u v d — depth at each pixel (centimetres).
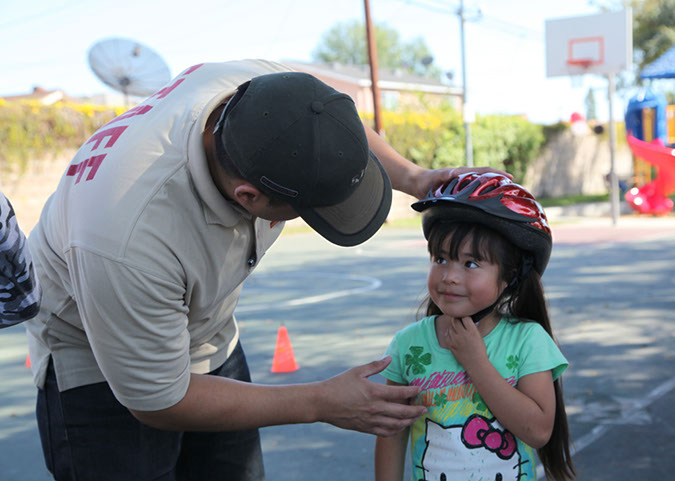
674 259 1110
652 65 1584
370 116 2350
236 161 152
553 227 1892
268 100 149
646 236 1535
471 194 176
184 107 178
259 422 179
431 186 218
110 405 201
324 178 149
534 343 183
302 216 155
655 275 945
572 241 1496
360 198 162
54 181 1825
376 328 672
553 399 181
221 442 237
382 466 198
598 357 520
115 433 202
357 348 588
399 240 1733
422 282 991
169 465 213
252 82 157
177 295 172
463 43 2686
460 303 179
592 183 3288
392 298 857
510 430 177
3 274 139
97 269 161
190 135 169
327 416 179
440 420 185
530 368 181
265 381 496
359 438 381
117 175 166
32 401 480
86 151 185
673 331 596
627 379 460
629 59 2067
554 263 1127
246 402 177
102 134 185
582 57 2120
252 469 243
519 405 174
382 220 168
